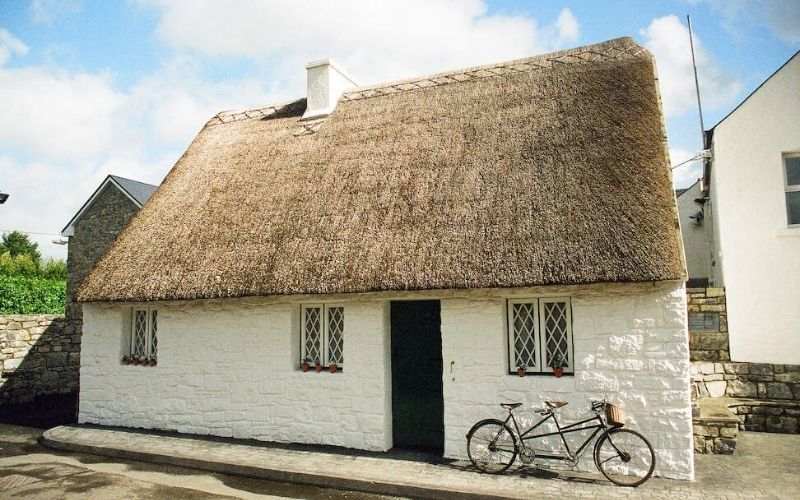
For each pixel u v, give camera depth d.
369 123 10.56
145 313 10.12
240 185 10.33
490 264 7.03
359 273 7.66
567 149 8.09
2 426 10.58
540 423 6.84
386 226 8.17
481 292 7.45
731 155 9.79
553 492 6.13
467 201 7.98
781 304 9.24
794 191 9.56
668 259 6.34
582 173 7.62
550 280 6.62
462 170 8.53
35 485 7.07
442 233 7.68
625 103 8.46
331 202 9.04
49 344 13.41
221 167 11.06
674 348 6.60
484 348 7.42
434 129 9.66
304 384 8.48
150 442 8.67
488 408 7.34
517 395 7.21
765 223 9.47
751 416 8.84
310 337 8.79
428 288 7.16
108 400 9.96
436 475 6.81
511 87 9.91
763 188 9.55
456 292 7.57
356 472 6.98
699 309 9.66
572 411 6.95
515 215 7.47
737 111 9.80
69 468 7.83
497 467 6.96
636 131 7.93
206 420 9.09
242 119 12.72
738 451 7.61
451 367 7.55
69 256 18.70
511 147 8.56
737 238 9.61
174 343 9.48
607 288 6.90
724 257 9.66
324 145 10.47
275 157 10.70
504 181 8.03
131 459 8.23
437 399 7.98
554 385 7.06
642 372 6.70
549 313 7.36
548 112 8.95
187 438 8.88
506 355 7.46
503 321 7.43
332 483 6.87
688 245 15.38
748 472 6.73
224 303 9.16
